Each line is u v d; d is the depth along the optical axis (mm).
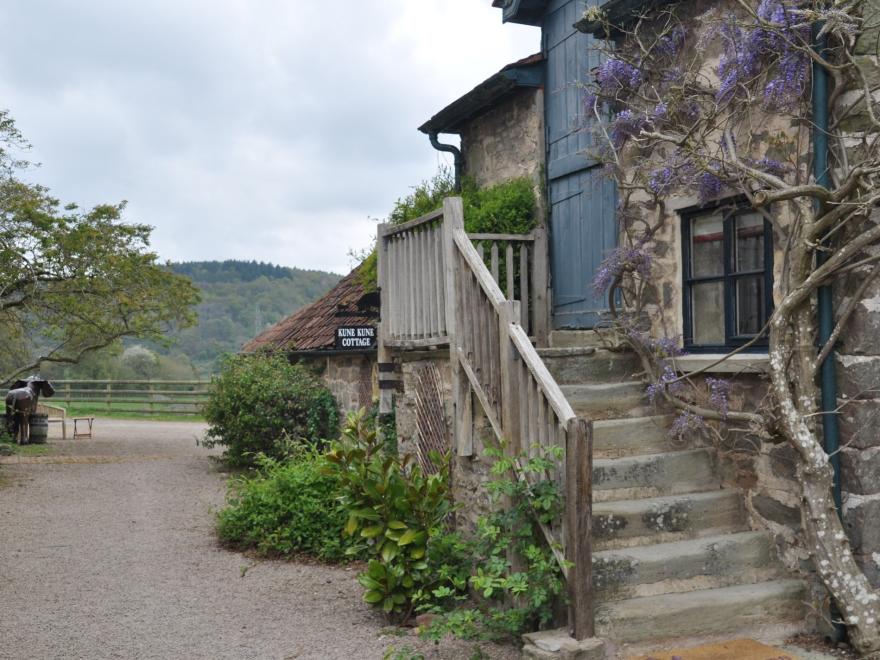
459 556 5707
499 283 8578
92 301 17188
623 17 6711
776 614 5086
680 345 6320
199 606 6336
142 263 17375
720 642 4879
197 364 63156
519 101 9117
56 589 6867
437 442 6750
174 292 18078
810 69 5082
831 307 4977
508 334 5484
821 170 4988
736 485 5785
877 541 4902
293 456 11047
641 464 5664
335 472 5934
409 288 7246
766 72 5242
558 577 4836
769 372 4984
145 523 9891
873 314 4871
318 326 15188
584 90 7324
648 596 5004
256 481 9133
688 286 6324
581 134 7949
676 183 5785
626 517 5320
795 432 4844
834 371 4992
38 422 19172
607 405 6191
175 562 7852
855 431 4887
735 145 5488
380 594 5715
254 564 7750
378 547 5797
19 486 12781
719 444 5902
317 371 15070
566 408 4812
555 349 6410
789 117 5344
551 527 4992
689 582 5160
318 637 5508
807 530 4891
